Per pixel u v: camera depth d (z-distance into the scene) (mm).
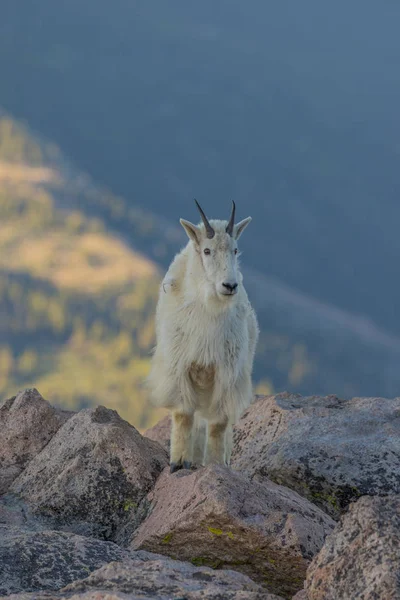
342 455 30109
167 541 24203
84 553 22219
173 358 30188
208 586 19047
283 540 22938
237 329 30359
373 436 31125
